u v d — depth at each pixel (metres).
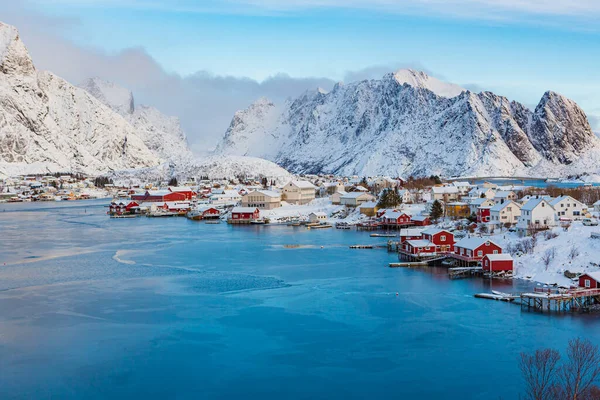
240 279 126.06
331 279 125.56
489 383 73.62
